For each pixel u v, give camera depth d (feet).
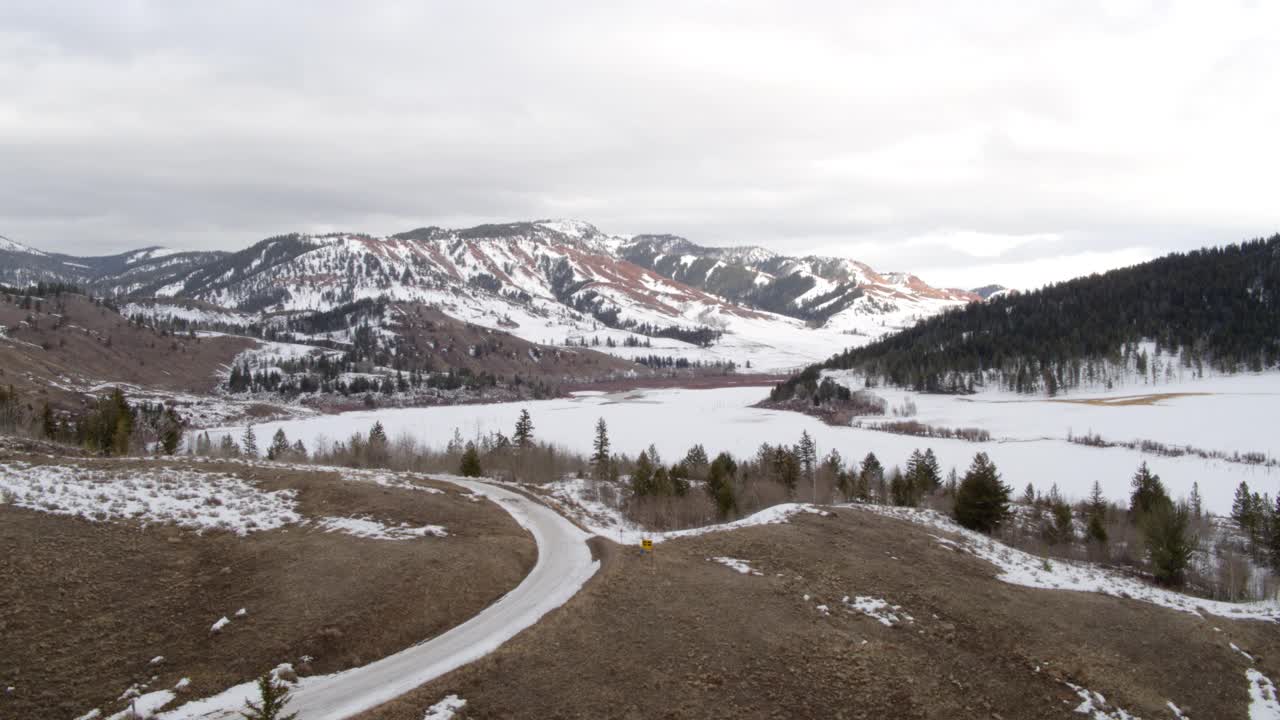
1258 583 166.20
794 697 74.95
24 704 62.95
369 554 99.76
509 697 70.08
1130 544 199.62
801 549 119.03
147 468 135.33
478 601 93.56
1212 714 84.12
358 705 66.90
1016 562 136.36
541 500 163.63
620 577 100.53
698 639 83.87
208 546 99.25
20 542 89.45
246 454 322.34
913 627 94.48
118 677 68.69
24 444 159.53
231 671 71.00
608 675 75.25
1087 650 94.32
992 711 77.87
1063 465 336.29
